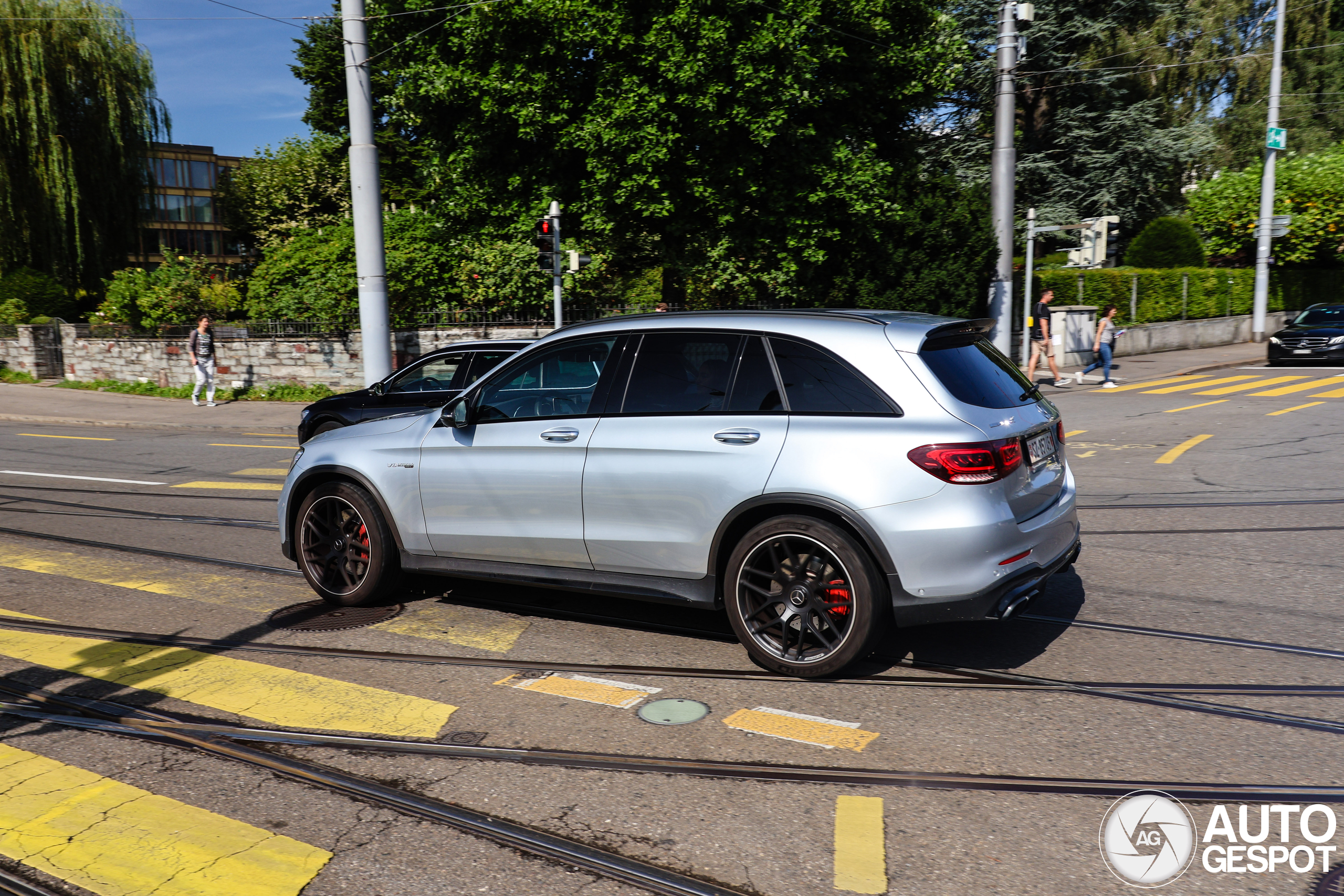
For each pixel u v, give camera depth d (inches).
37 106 1122.7
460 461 214.5
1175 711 164.2
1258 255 1121.4
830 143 733.3
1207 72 1526.8
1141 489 358.9
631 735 159.2
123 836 131.0
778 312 194.2
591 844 126.7
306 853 126.0
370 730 163.5
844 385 177.9
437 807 137.3
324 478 236.2
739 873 119.1
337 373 817.5
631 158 650.8
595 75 690.2
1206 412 579.5
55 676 191.0
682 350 195.0
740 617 184.2
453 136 758.5
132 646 207.8
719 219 703.1
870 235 752.3
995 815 131.5
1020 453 176.9
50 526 335.6
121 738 162.9
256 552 293.9
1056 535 187.0
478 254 796.6
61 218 1143.0
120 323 965.8
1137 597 229.0
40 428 684.1
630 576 197.5
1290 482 361.4
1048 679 179.5
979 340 198.2
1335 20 1726.1
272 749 157.5
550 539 204.1
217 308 952.9
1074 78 1323.8
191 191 2518.5
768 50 639.8
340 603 234.7
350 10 554.3
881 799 136.3
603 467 195.5
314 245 951.6
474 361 423.2
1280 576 243.4
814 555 177.8
